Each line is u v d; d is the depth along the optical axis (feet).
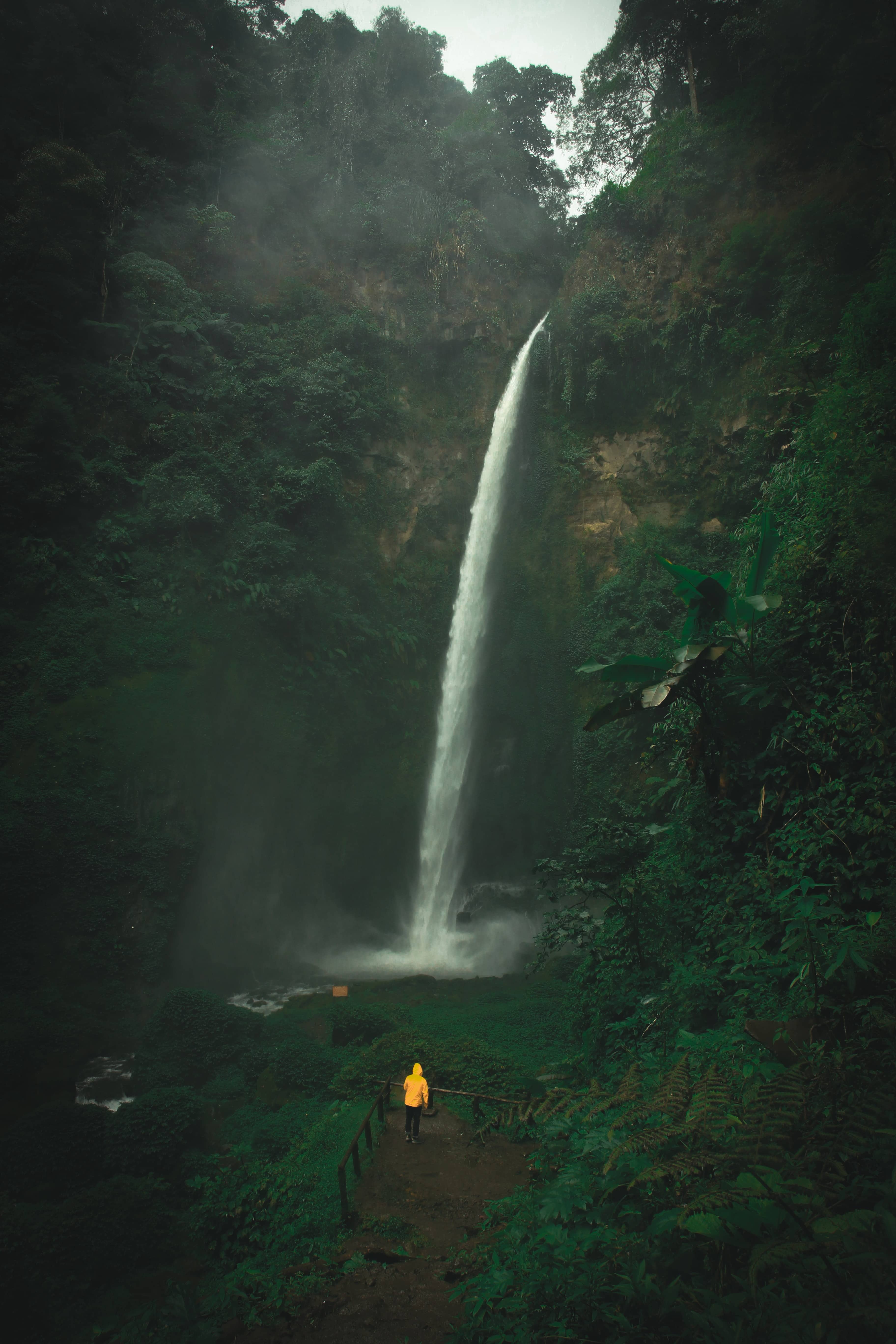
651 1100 12.56
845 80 77.05
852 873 22.70
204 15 112.88
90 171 81.51
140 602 73.10
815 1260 8.80
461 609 98.84
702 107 104.32
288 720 77.05
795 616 29.25
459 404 104.22
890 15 73.20
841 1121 10.85
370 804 83.71
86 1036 52.06
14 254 76.95
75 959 58.29
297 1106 39.70
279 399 90.22
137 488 77.61
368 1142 29.01
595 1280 10.44
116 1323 24.61
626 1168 12.56
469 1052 37.83
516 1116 29.96
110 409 79.10
